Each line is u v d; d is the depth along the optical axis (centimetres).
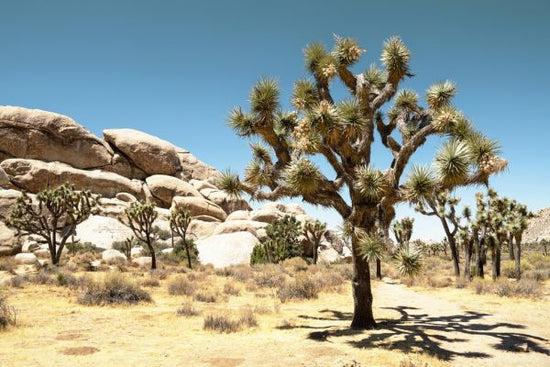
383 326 1080
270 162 1099
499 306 1478
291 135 999
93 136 5772
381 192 855
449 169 773
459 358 777
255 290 1877
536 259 3644
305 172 859
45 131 5378
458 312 1348
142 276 2305
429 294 1867
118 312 1242
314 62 1095
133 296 1447
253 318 1085
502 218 2402
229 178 1028
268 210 5472
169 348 823
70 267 2533
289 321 1134
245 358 752
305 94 1046
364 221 942
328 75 1011
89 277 1994
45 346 812
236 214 5500
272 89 1014
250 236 4200
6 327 951
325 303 1536
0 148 5128
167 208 5809
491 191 2473
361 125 857
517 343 909
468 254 2445
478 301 1606
